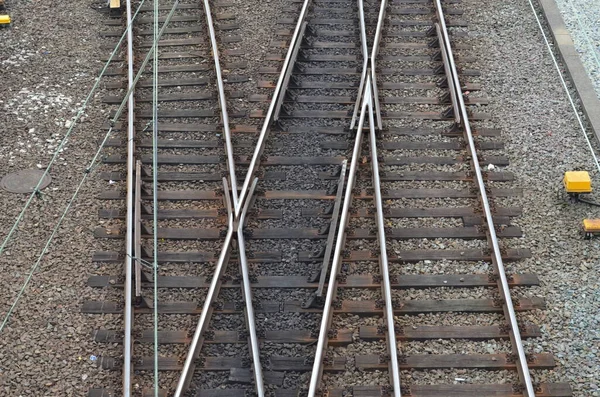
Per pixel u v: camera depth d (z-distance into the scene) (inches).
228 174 500.7
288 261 440.1
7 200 483.5
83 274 432.1
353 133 538.6
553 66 614.5
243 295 412.5
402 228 458.3
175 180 500.1
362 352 386.6
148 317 407.2
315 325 400.8
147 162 513.7
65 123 554.6
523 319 401.7
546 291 420.2
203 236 456.1
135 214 463.2
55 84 598.5
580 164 513.3
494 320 403.2
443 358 380.2
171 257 441.4
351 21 669.3
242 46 637.9
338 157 517.0
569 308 409.1
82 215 472.1
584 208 478.0
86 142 535.8
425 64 617.6
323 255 439.8
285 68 593.6
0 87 593.3
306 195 486.3
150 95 581.3
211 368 377.1
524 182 498.3
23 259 441.4
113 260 440.5
